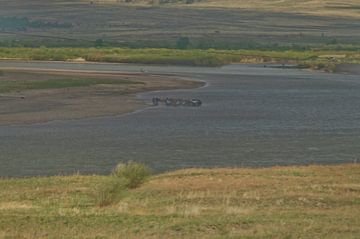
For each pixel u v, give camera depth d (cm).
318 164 11319
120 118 17075
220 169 9488
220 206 6256
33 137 13988
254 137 14412
